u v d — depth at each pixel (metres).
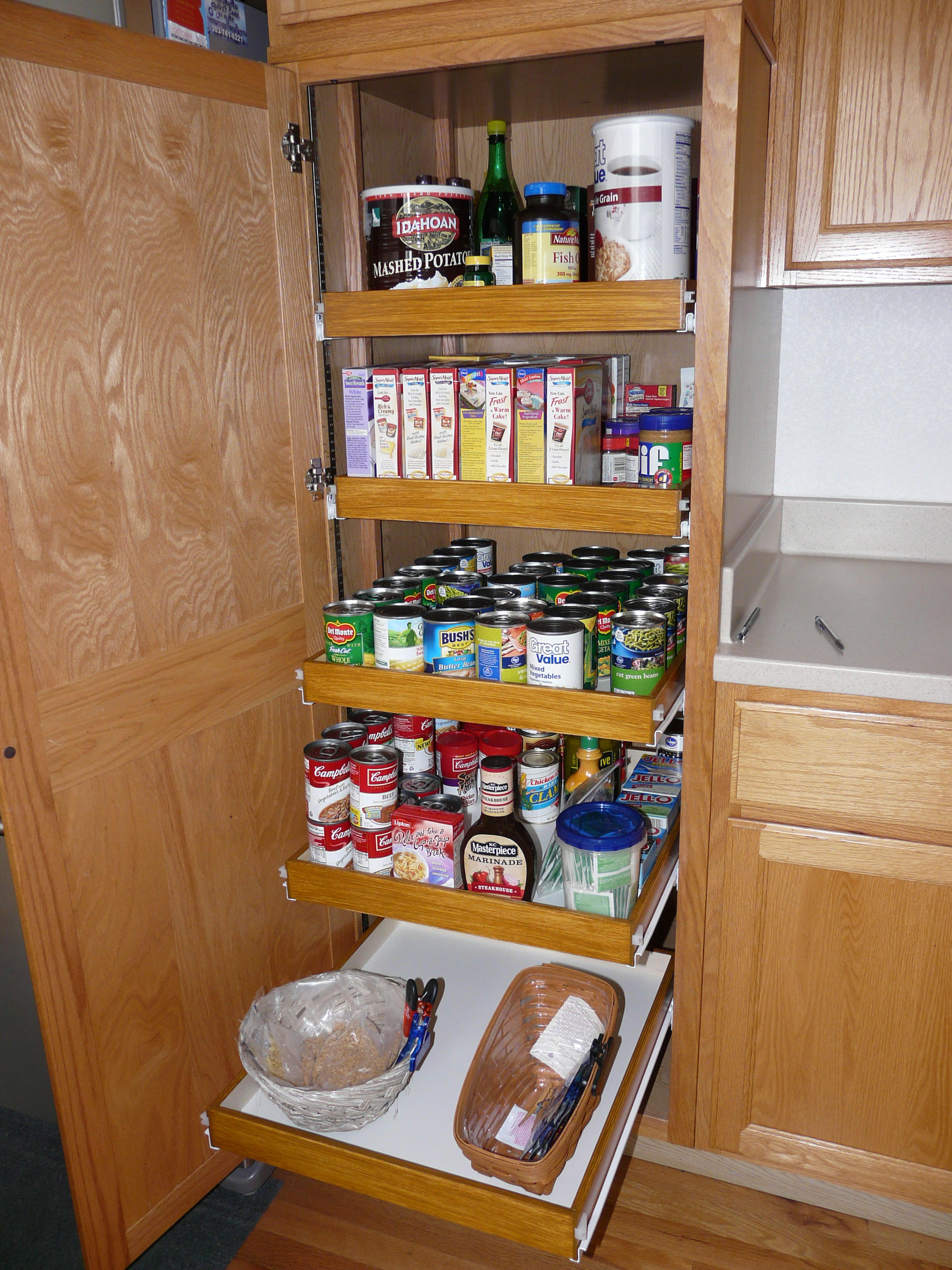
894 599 1.59
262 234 1.35
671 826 1.54
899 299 1.77
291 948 1.61
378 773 1.45
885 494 1.87
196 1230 1.53
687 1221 1.54
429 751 1.61
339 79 1.35
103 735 1.21
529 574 1.66
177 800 1.33
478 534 2.06
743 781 1.34
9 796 1.10
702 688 1.33
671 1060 1.60
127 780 1.25
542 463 1.36
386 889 1.46
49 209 1.07
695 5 1.13
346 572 1.71
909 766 1.25
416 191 1.36
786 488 1.93
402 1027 1.43
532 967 1.51
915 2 1.34
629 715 1.30
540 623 1.35
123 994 1.28
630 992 1.58
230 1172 1.53
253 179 1.32
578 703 1.33
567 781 1.59
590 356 1.61
